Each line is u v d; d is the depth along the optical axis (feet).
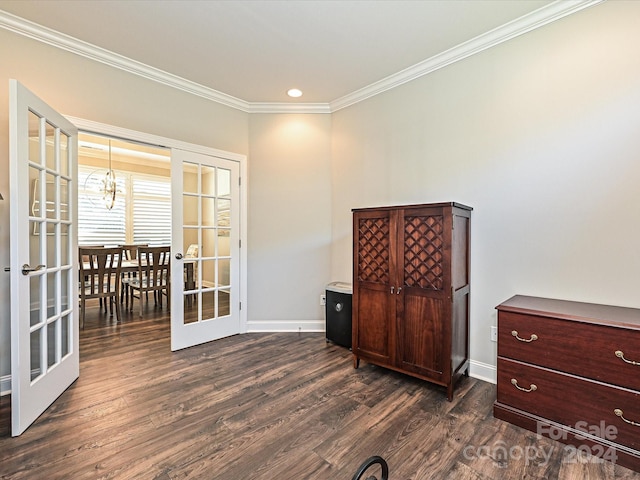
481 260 8.07
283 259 11.94
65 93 8.09
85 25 7.47
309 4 6.77
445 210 7.04
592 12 6.49
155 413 6.42
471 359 8.27
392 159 10.05
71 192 7.75
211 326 10.80
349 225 11.35
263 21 7.32
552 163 7.00
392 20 7.28
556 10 6.82
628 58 6.13
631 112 6.11
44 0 6.63
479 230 8.10
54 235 7.13
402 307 7.76
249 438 5.68
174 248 9.91
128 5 6.80
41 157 6.60
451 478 4.77
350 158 11.29
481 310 8.08
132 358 9.20
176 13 7.06
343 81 10.16
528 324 5.98
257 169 11.85
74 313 7.75
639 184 6.04
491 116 7.89
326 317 10.69
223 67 9.37
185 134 10.33
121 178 19.77
